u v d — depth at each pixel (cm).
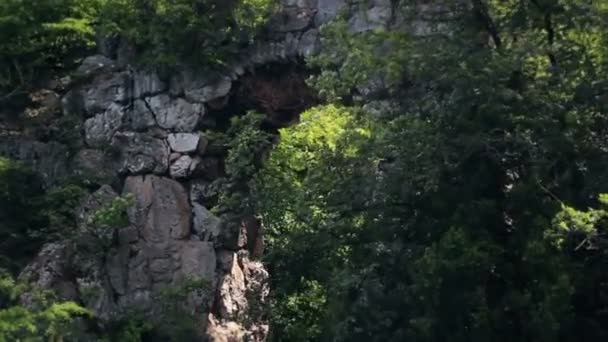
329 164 2800
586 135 2516
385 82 2797
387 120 2731
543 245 2347
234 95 3416
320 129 3181
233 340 3206
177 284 3203
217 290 3247
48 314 2691
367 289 2550
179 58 3350
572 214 2308
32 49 3338
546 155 2506
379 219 2630
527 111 2506
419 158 2548
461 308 2417
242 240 3344
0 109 3391
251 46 3403
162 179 3306
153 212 3259
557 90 2545
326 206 2781
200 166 3322
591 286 2439
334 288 2588
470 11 2659
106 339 2948
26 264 3072
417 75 2583
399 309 2520
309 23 3397
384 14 3197
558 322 2339
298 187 3075
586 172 2500
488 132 2506
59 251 3059
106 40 3428
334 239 2756
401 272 2558
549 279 2358
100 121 3366
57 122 3350
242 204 3184
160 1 3334
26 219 3145
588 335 2478
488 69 2486
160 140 3338
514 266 2447
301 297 3297
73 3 3422
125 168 3309
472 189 2511
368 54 2705
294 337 3284
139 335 3048
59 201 3169
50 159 3297
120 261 3169
